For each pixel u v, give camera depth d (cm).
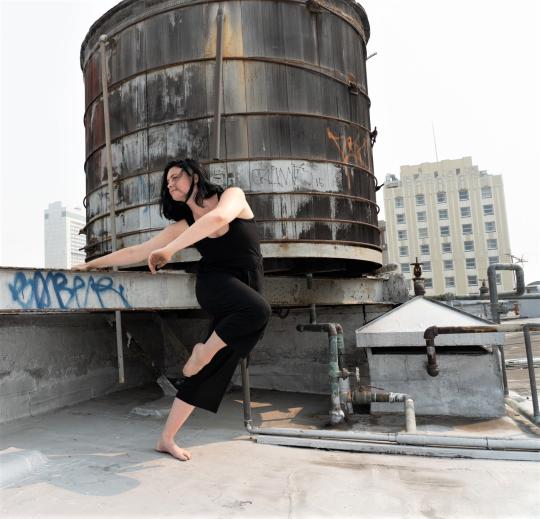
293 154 584
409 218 7638
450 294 981
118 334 538
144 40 614
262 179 570
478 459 332
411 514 227
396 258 7612
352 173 642
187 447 363
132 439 382
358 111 678
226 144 570
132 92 619
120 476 274
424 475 289
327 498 245
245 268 282
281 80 591
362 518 221
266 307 274
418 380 511
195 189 285
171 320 736
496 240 7169
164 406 505
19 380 460
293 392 682
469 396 496
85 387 556
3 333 445
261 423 501
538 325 470
